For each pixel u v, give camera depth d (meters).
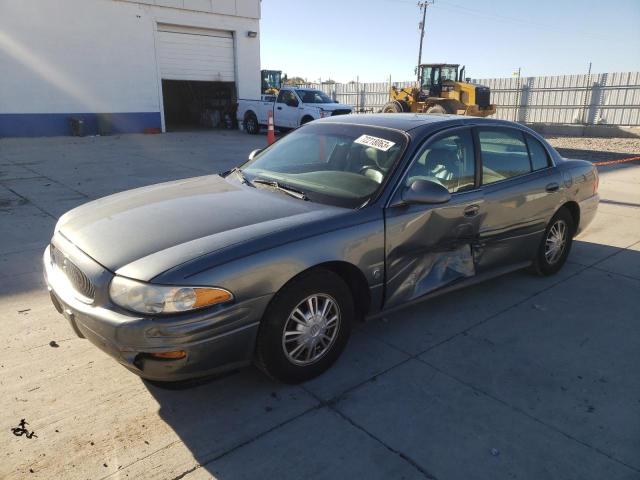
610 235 6.40
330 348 3.14
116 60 18.53
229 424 2.68
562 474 2.40
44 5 16.64
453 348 3.52
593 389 3.08
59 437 2.55
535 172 4.46
